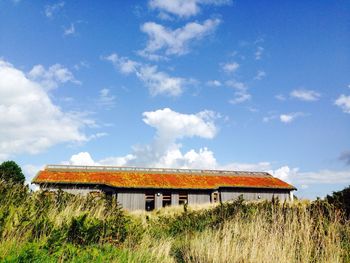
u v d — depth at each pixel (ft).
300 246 23.75
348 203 29.78
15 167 82.84
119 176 121.49
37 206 26.96
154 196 118.21
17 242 18.90
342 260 21.17
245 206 40.55
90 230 23.82
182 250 29.25
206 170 143.43
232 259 23.61
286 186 137.28
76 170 121.08
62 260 18.29
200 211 48.32
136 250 25.13
